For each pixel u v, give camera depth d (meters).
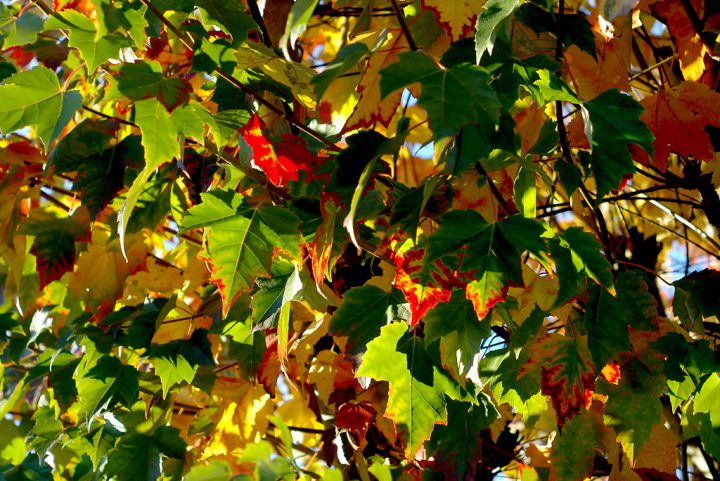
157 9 1.58
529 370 1.64
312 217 1.63
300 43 2.25
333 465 1.78
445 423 1.63
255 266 1.60
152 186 1.77
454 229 1.54
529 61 1.59
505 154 1.60
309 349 1.86
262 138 1.61
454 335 1.61
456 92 1.46
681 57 1.76
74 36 1.56
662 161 1.71
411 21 1.67
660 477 1.69
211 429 1.83
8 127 1.59
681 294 1.69
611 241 2.13
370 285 1.66
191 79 1.82
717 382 1.65
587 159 1.59
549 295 1.64
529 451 1.80
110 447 1.81
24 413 2.21
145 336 1.82
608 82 1.70
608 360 1.61
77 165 1.72
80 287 1.86
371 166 1.50
